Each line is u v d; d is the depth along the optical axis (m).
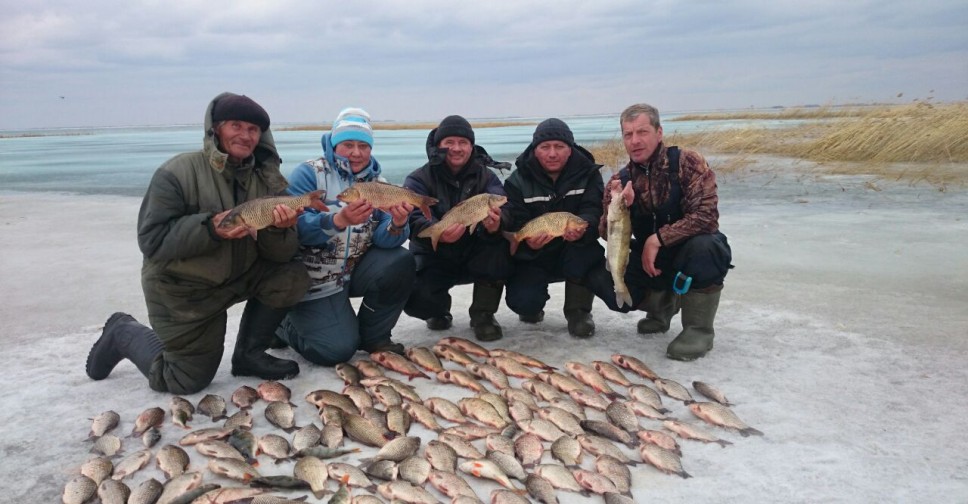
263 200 4.04
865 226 10.05
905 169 16.41
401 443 3.64
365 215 4.50
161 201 4.08
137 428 3.95
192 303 4.25
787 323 5.84
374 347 5.36
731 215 11.57
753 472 3.38
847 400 4.21
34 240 10.50
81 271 8.34
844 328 5.63
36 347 5.54
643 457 3.55
